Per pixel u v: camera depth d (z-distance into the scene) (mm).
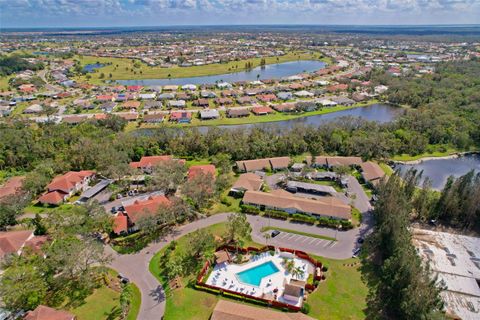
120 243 83188
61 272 70312
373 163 123438
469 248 78562
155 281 70375
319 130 149375
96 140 137375
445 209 91875
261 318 56562
